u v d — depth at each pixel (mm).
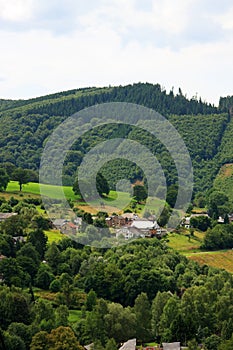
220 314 141625
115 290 164375
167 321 138000
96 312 133750
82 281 170000
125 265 177875
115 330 133625
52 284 163000
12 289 144125
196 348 121125
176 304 141875
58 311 137625
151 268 175625
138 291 163000
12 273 162250
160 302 145375
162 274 172250
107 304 141000
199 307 142875
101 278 167125
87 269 174875
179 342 125750
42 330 125125
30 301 143375
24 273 165625
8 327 123438
